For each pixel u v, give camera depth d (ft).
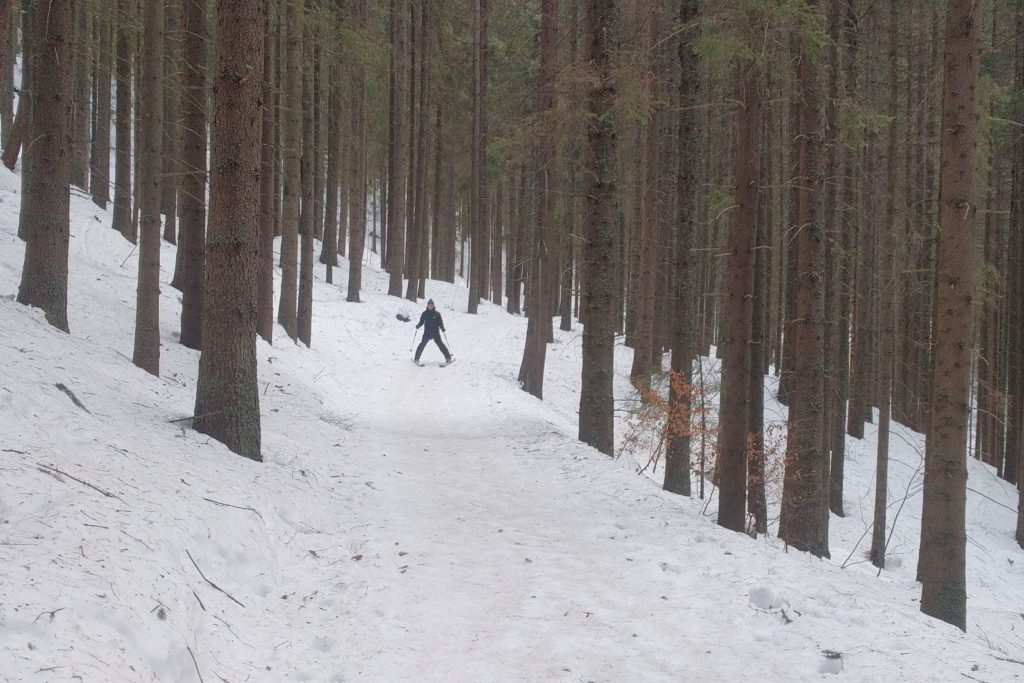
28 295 30.60
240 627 13.61
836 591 16.96
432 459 32.83
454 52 94.73
